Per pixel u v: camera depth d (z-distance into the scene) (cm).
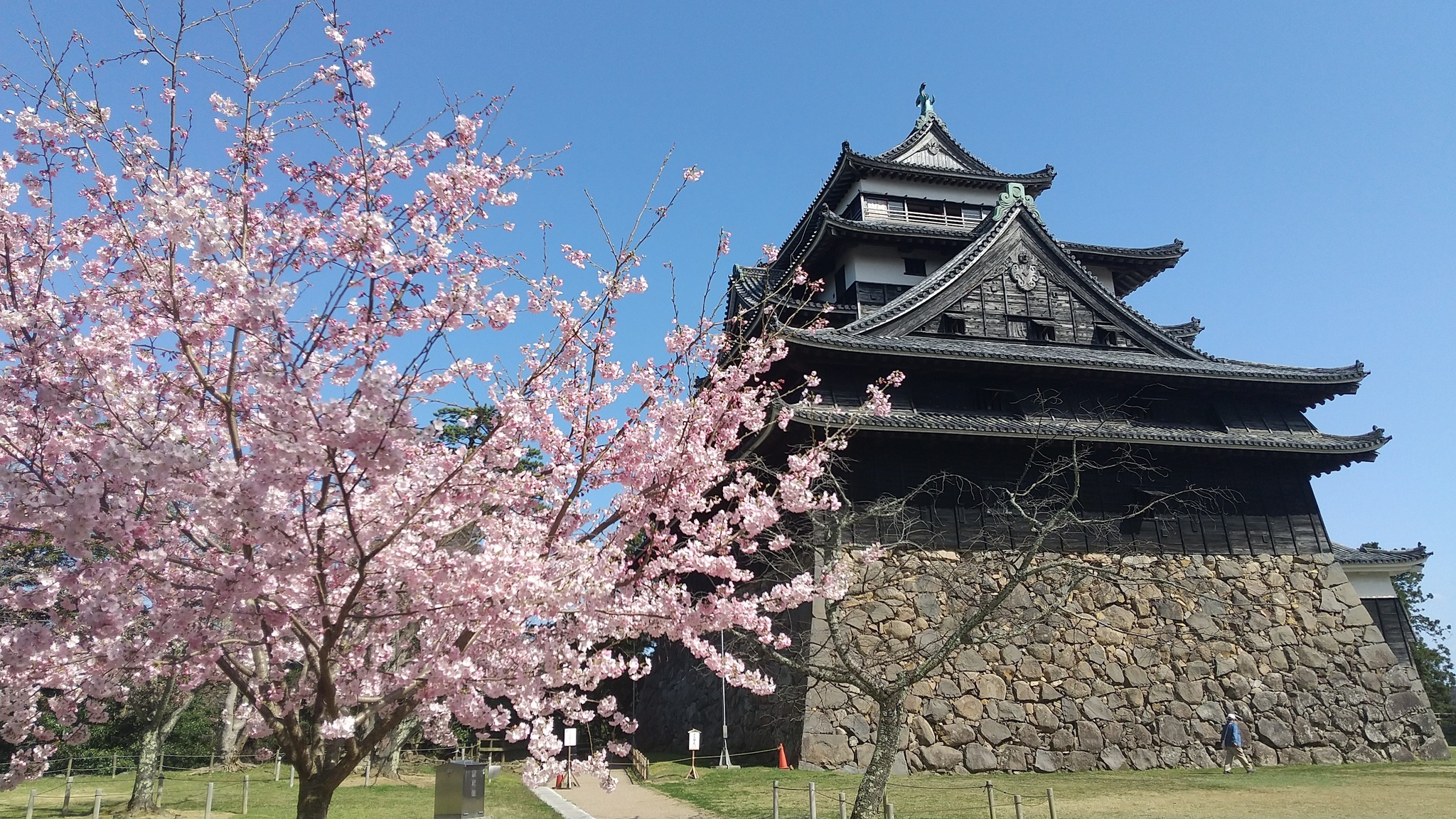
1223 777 1778
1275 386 2373
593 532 764
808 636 1850
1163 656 2067
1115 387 2369
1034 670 1969
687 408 840
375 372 482
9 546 646
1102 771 1888
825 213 2825
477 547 732
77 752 2550
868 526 2002
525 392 737
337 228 640
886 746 1112
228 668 621
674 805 1538
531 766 689
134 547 566
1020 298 2566
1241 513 2291
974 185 3328
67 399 554
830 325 2789
